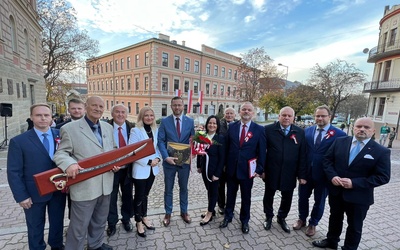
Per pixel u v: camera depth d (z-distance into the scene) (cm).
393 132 1308
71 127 209
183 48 3094
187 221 324
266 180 313
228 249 265
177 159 299
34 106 218
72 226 216
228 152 312
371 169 236
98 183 220
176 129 318
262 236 296
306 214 313
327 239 272
